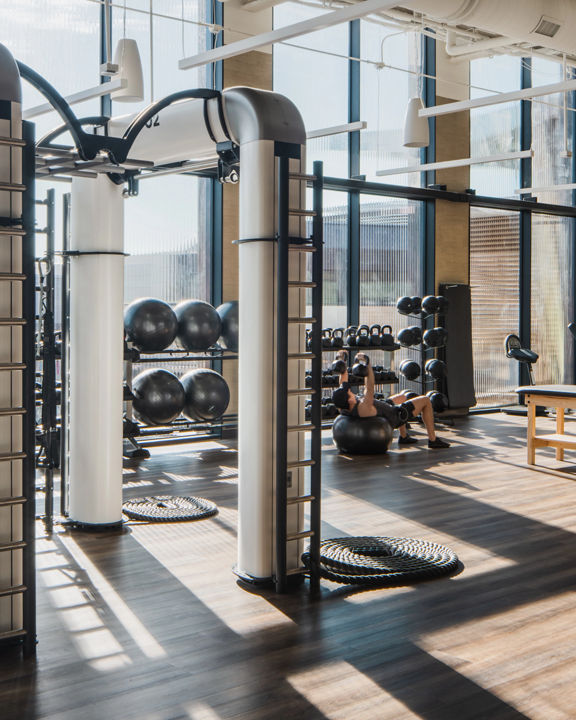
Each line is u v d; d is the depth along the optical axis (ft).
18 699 9.98
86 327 17.07
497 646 11.62
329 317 33.35
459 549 16.34
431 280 35.60
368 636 11.94
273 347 13.60
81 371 17.20
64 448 17.62
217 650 11.42
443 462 25.57
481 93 36.76
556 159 40.68
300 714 9.59
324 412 28.68
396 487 21.91
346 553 15.61
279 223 13.20
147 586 14.03
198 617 12.65
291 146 13.62
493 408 38.09
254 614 12.79
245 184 13.67
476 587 14.14
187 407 25.59
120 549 16.10
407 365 30.66
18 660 11.13
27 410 11.06
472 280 37.76
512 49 32.45
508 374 39.29
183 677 10.59
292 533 13.83
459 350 35.58
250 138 13.53
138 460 25.48
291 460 13.94
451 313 35.32
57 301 25.85
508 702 9.93
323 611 12.92
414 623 12.46
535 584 14.32
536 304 40.75
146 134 15.53
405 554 15.60
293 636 11.92
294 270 13.78
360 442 26.48
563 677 10.63
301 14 31.04
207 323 25.67
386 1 14.42
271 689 10.25
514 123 38.29
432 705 9.84
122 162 13.88
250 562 14.11
